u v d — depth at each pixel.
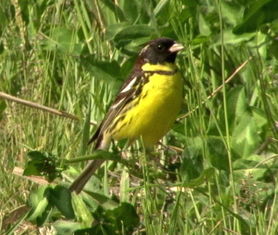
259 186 11.33
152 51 12.51
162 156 12.80
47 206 11.54
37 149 13.41
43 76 14.45
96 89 13.75
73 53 14.30
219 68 13.35
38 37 14.78
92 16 14.77
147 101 12.45
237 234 10.64
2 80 14.99
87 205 11.86
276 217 10.81
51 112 13.39
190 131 12.44
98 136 12.95
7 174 12.73
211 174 11.11
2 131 13.90
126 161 11.97
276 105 12.33
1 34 16.11
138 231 11.48
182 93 12.65
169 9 13.75
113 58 14.21
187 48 12.49
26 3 15.80
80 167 12.79
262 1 12.20
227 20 12.76
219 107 12.35
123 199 11.98
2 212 12.13
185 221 10.96
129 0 14.00
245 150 11.95
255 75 12.81
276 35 12.77
